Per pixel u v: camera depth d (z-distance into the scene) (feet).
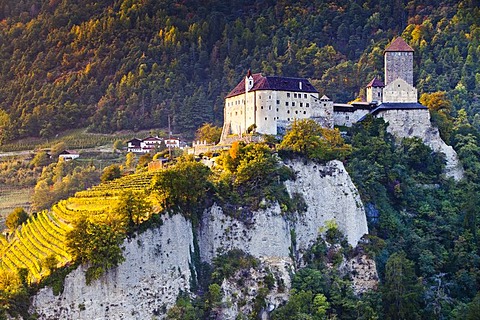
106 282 565.12
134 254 589.32
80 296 551.59
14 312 522.47
